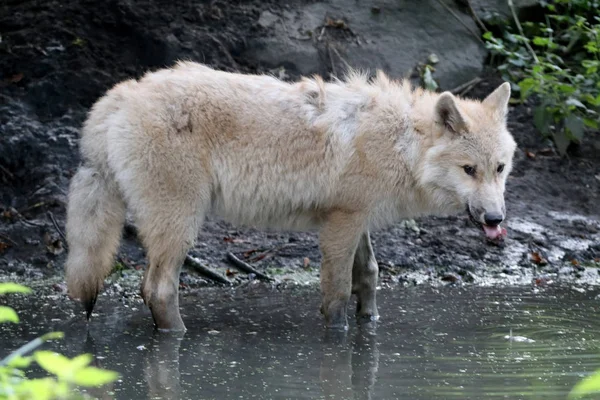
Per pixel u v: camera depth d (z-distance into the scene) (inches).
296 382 343.0
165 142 412.8
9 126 606.2
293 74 690.8
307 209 438.0
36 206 564.4
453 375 350.9
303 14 724.7
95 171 426.9
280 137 426.6
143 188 415.5
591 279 546.0
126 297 489.4
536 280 539.8
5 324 429.7
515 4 761.0
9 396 176.9
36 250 538.3
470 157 418.6
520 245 588.4
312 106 432.5
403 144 426.6
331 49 705.0
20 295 487.2
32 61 650.2
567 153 685.9
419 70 708.0
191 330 424.5
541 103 678.5
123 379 346.0
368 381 343.3
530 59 711.7
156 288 422.3
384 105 433.4
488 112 431.8
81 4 688.4
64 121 625.0
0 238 543.5
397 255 566.3
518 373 354.3
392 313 458.6
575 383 341.1
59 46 660.7
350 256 430.6
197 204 421.7
